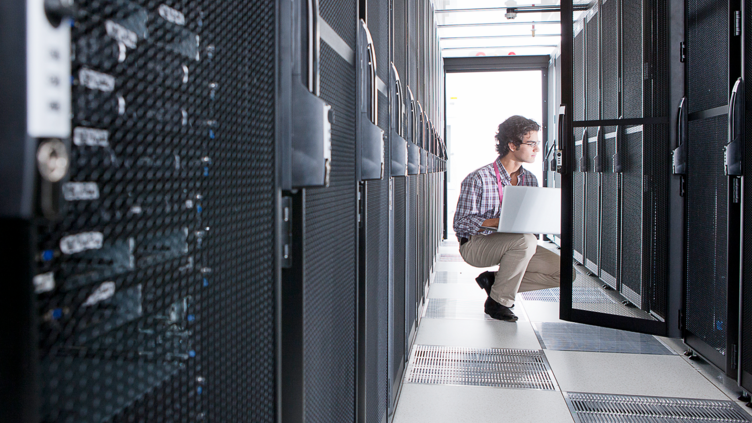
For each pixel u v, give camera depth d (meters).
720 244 2.55
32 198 0.27
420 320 3.72
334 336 1.07
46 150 0.27
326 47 0.94
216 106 0.52
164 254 0.43
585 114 4.08
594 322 3.28
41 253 0.31
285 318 0.81
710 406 2.32
